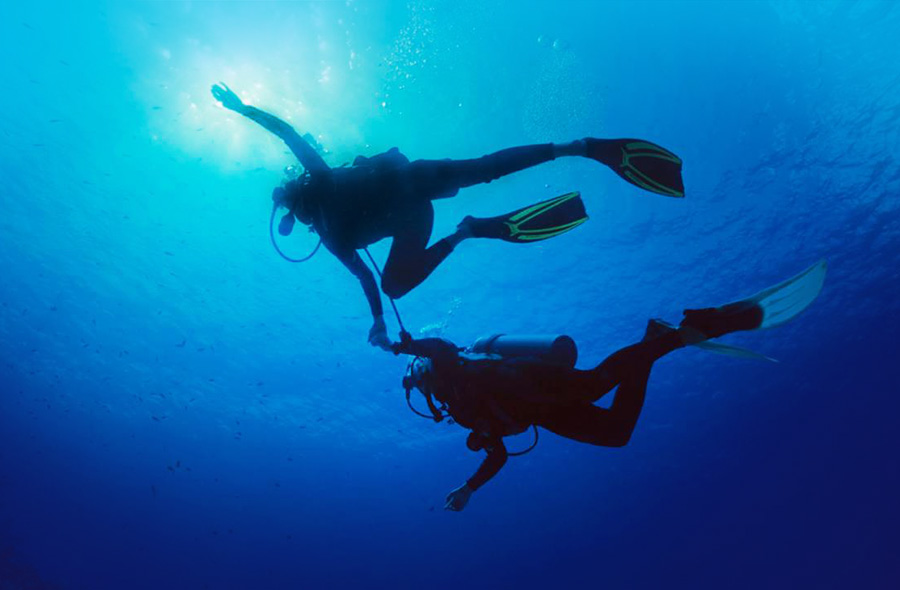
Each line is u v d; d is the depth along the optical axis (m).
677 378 22.30
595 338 18.08
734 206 16.16
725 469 26.42
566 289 16.48
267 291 16.11
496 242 15.05
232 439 22.84
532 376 3.00
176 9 11.91
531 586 28.39
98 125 13.73
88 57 12.80
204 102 13.05
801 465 27.06
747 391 23.38
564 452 24.47
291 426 21.66
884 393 24.50
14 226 16.42
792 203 16.45
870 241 18.33
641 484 26.38
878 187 16.70
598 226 15.38
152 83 12.90
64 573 29.06
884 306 21.11
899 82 14.74
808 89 14.70
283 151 13.41
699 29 13.55
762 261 17.59
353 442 22.33
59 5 12.14
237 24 12.14
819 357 22.92
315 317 16.67
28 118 13.80
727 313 2.88
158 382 20.67
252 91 12.84
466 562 27.94
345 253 3.37
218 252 15.39
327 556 27.88
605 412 3.08
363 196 3.25
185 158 13.84
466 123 13.34
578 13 12.69
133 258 16.33
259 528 27.28
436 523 26.77
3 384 23.59
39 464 27.06
